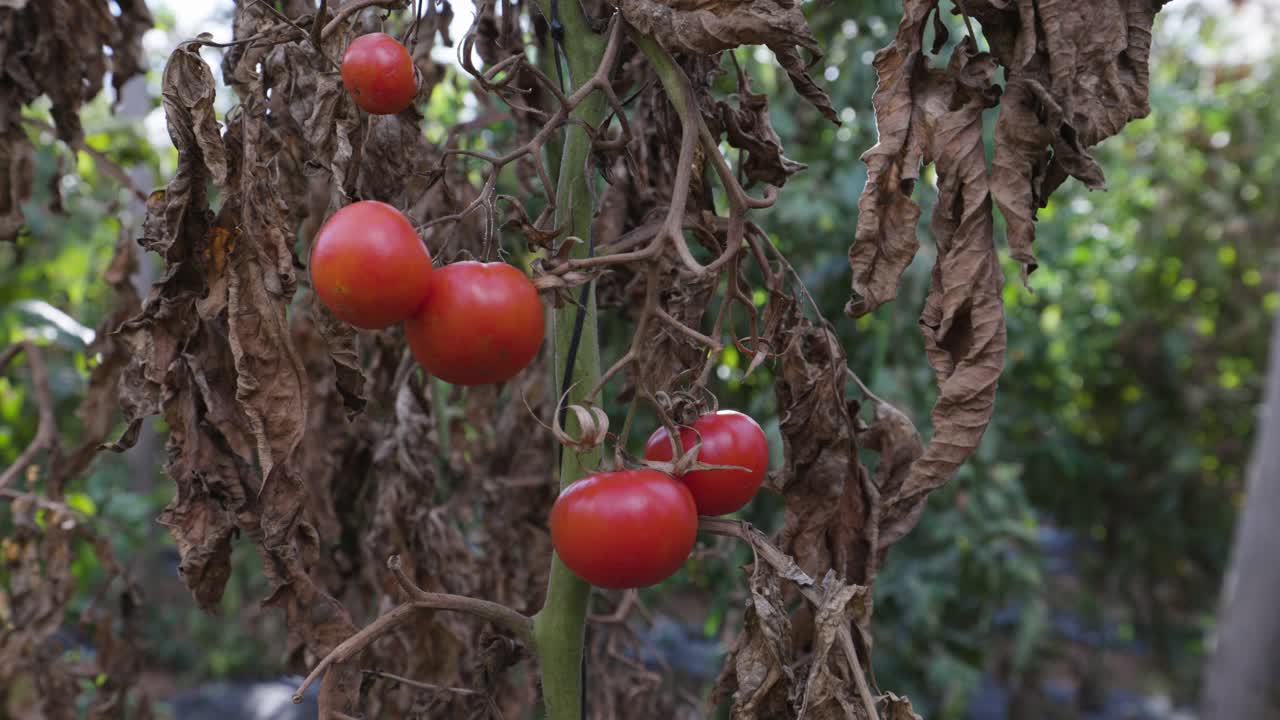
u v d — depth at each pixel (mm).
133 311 1004
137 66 931
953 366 648
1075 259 2482
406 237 588
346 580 1021
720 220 748
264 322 673
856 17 1517
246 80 692
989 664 2520
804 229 1568
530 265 619
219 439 721
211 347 708
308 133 695
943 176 634
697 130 616
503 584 1067
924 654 1854
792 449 752
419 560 933
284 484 691
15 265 1080
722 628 1808
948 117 631
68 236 2143
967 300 635
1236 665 2225
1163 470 2996
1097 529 3137
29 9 872
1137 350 2959
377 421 1027
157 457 2531
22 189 908
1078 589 3266
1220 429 3133
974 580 1891
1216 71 3119
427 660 902
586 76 683
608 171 718
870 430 779
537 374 1091
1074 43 621
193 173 671
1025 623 2029
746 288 794
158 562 2553
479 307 592
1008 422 2057
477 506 1179
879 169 636
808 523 758
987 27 631
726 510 671
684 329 607
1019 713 2514
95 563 1617
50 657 998
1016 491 1911
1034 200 639
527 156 880
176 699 2602
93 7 892
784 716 681
